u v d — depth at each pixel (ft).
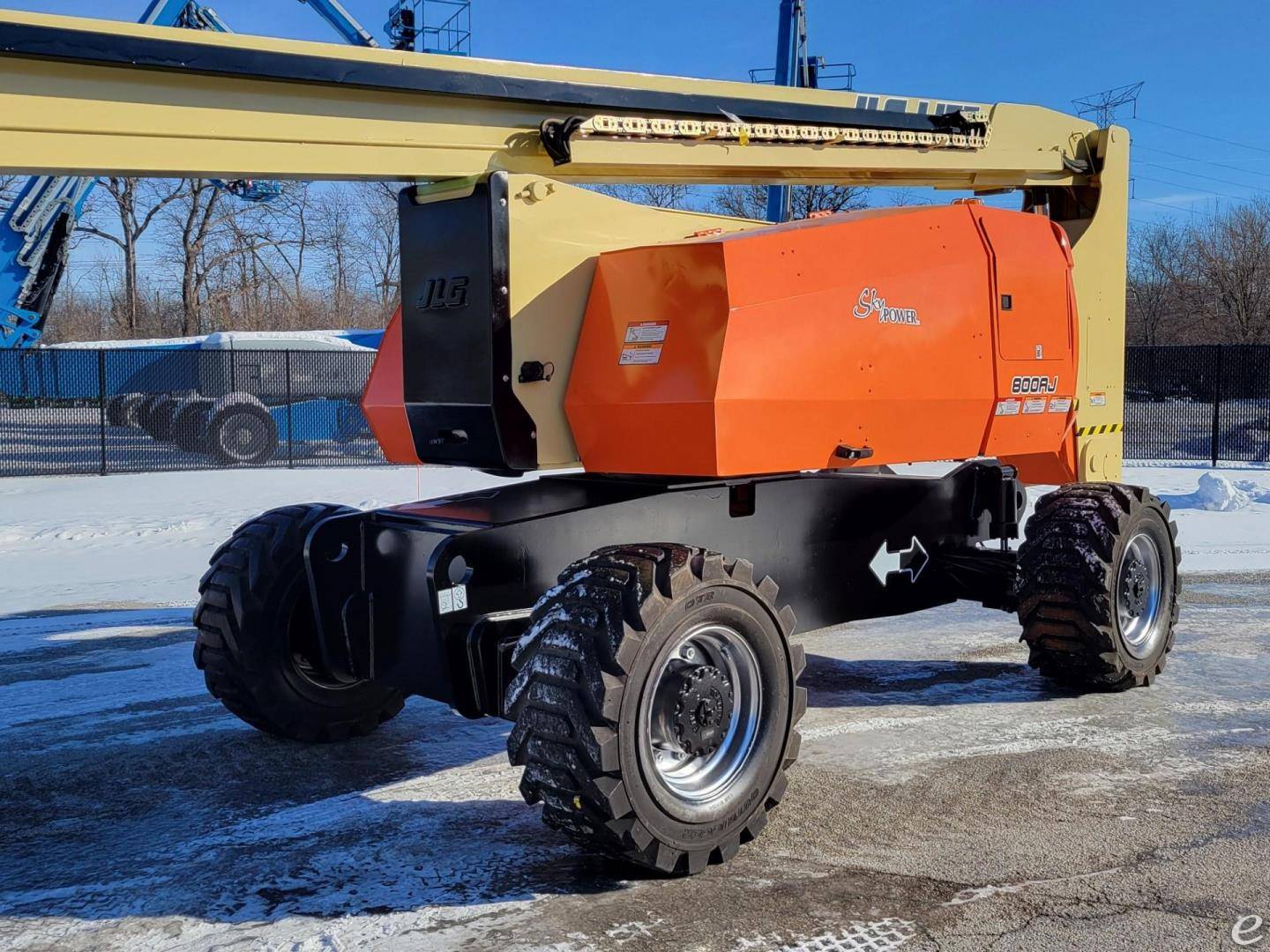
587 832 10.89
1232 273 152.76
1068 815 13.08
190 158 11.21
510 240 13.01
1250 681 19.19
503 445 13.08
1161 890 11.07
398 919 10.62
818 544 16.25
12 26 10.07
